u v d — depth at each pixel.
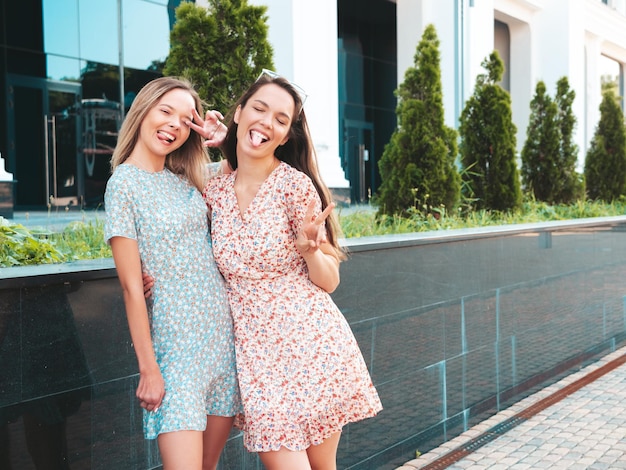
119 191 2.29
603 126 14.17
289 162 2.77
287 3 10.46
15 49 13.23
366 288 4.06
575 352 6.84
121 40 14.16
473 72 16.16
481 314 5.20
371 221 7.17
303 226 2.43
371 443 4.14
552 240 6.29
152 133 2.42
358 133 20.27
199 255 2.42
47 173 13.51
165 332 2.34
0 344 2.31
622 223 7.95
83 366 2.56
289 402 2.47
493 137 8.77
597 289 7.32
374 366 4.14
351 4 19.47
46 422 2.45
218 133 2.82
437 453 4.53
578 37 21.36
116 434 2.69
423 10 16.02
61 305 2.49
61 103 13.64
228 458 3.34
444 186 7.35
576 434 4.84
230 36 5.14
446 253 4.77
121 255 2.27
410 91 7.47
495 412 5.37
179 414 2.26
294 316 2.50
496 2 19.33
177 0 14.95
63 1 13.54
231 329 2.51
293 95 2.63
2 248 3.66
